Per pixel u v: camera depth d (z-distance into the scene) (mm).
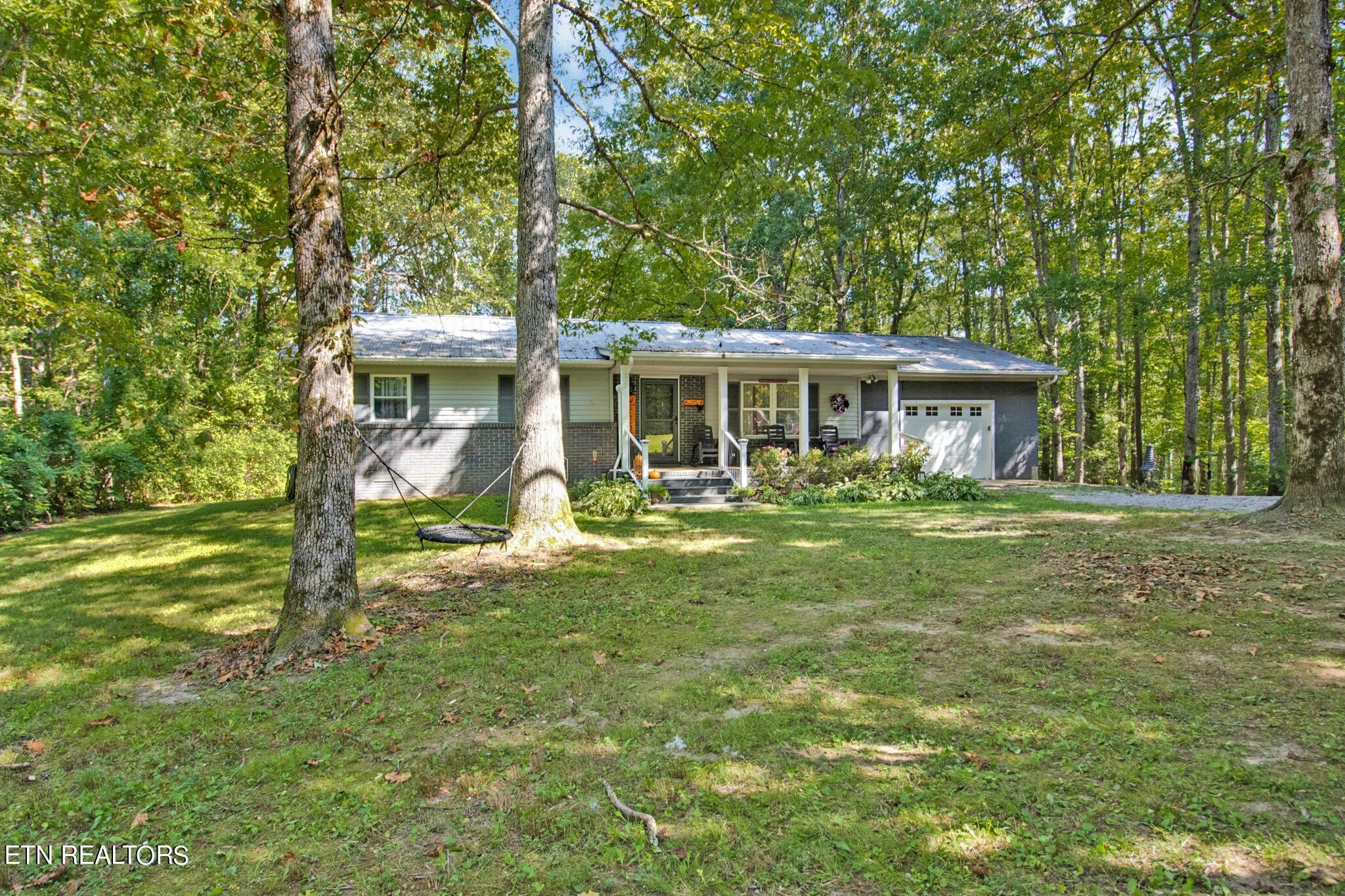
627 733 3678
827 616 5699
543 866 2578
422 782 3221
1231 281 16453
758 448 17344
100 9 8203
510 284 27484
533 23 9141
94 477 15773
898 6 20875
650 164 17062
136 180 9453
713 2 9977
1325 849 2416
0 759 3711
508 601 6555
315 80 5340
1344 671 3934
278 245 7016
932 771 3117
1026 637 4895
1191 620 4973
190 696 4578
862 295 26266
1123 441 25219
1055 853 2488
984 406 18750
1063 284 19109
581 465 16266
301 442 5453
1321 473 7754
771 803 2918
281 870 2641
